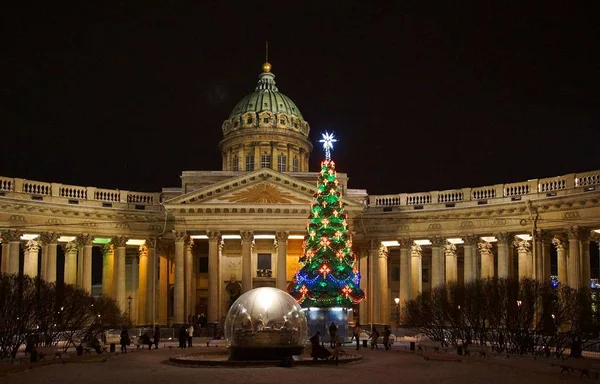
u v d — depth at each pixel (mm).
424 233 70125
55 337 53219
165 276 75000
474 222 67125
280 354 37875
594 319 45281
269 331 37969
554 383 29312
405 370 34219
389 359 40625
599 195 57750
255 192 69500
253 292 39938
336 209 55094
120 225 71000
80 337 56781
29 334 45844
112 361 40000
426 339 62219
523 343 45219
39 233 65812
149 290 72250
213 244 68938
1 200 62844
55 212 66875
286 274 72062
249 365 36375
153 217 72438
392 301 79750
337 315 55812
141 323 72062
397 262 80312
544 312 45312
